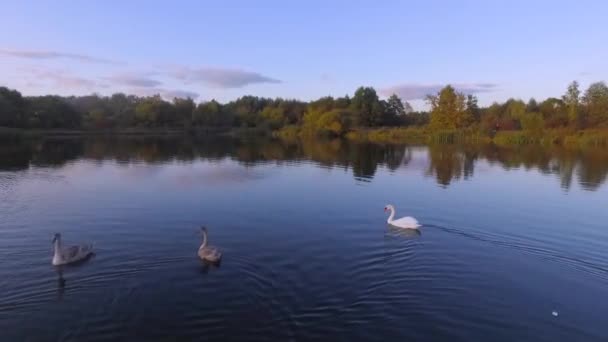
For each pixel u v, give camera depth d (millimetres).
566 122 98875
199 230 21734
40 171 41125
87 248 17969
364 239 20625
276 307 13641
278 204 27844
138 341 11742
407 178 39000
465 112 114000
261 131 135000
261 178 38438
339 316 13133
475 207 27656
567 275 16594
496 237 21234
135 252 18375
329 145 83000
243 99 184000
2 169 42250
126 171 41781
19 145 72312
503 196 31172
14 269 16391
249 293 14562
